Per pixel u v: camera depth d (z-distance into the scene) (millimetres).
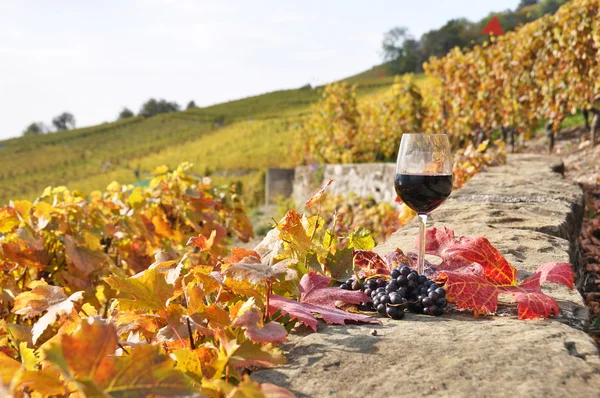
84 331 713
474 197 3656
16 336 1573
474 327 1283
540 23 9820
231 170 31297
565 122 11914
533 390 932
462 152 6145
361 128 15117
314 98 70312
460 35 75062
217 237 3648
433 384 967
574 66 8703
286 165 24141
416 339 1191
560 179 4574
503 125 10781
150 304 1142
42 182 52688
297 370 1047
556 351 1107
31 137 78500
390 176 9305
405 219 4746
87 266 2688
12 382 680
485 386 952
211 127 63469
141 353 750
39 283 1460
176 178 3922
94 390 679
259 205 19688
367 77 93375
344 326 1307
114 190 3838
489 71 11031
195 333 1148
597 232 4234
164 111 104188
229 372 1039
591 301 2832
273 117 59562
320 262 1604
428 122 13352
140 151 58844
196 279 1263
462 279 1422
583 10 8328
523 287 1482
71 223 2932
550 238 2396
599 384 959
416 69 81750
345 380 998
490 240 2324
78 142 71125
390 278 1507
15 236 2797
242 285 1198
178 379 753
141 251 3389
